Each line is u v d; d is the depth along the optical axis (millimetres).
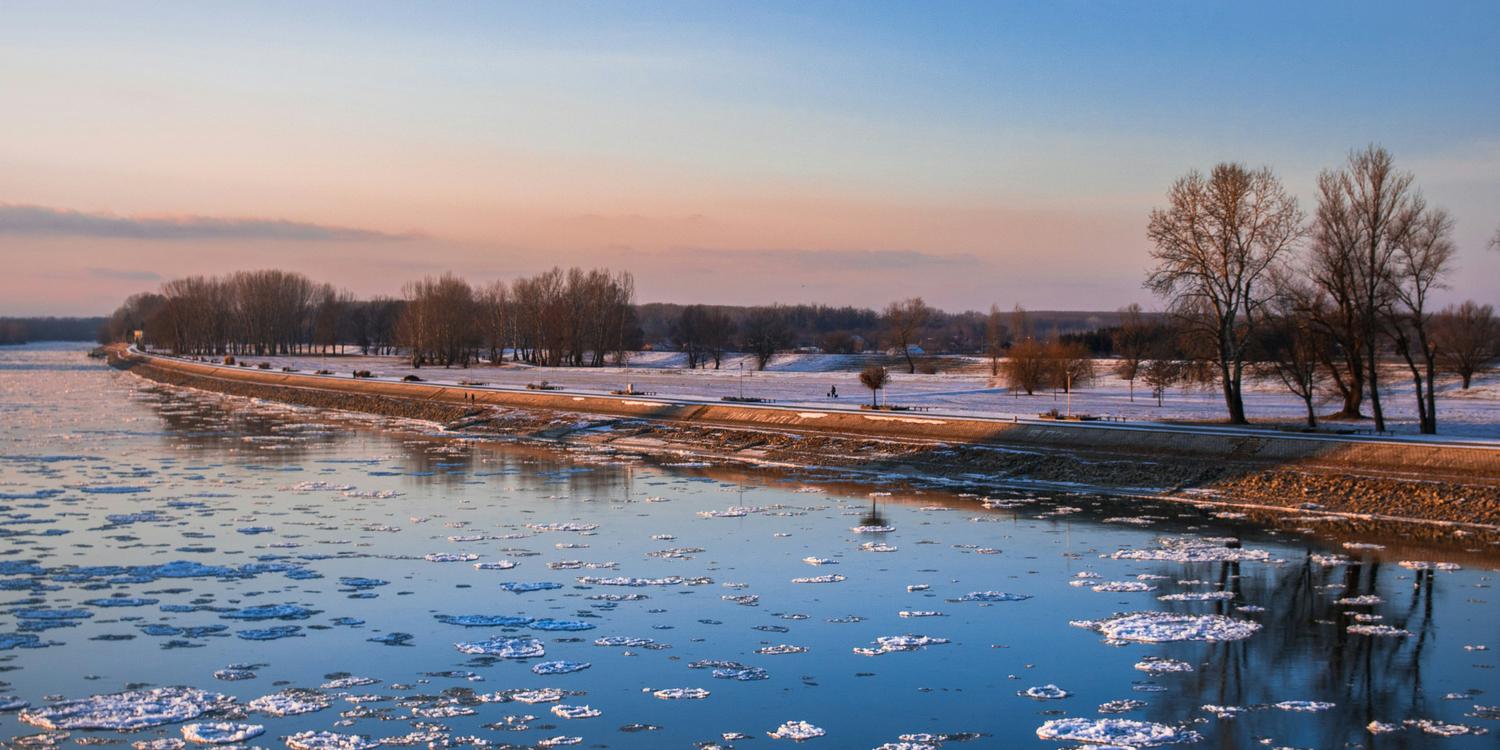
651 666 27594
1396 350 63188
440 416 101500
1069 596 34312
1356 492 48031
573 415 91000
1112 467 56938
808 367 176250
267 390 137000
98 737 22953
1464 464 47500
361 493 55125
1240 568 37750
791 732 23203
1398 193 60094
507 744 22562
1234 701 25125
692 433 79438
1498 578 36031
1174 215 67438
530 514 49031
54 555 39844
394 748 22359
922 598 34156
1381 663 27688
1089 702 25109
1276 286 65812
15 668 27281
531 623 31344
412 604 33375
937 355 188875
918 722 23891
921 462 63500
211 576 36844
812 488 56781
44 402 119438
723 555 40312
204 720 23859
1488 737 22922
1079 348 120812
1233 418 65875
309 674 26938
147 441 80125
